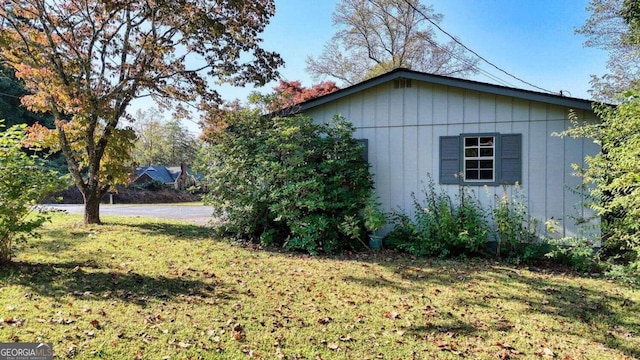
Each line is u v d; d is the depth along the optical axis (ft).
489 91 23.99
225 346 10.30
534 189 23.73
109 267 17.84
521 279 18.04
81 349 9.64
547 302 14.71
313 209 23.34
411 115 26.30
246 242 25.44
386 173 26.89
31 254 19.51
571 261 20.71
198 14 28.53
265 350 10.18
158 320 11.78
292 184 23.89
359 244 25.12
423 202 25.98
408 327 12.04
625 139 14.67
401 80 26.45
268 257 21.56
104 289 14.58
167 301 13.57
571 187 22.94
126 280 15.85
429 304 14.25
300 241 23.57
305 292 15.28
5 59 29.73
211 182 27.30
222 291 14.99
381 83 26.63
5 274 15.75
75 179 30.78
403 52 74.28
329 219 24.34
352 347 10.55
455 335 11.53
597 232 21.53
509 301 14.78
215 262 19.74
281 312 12.96
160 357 9.50
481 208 24.25
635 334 11.82
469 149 25.08
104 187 32.17
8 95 72.84
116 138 31.22
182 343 10.29
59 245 22.13
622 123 14.33
